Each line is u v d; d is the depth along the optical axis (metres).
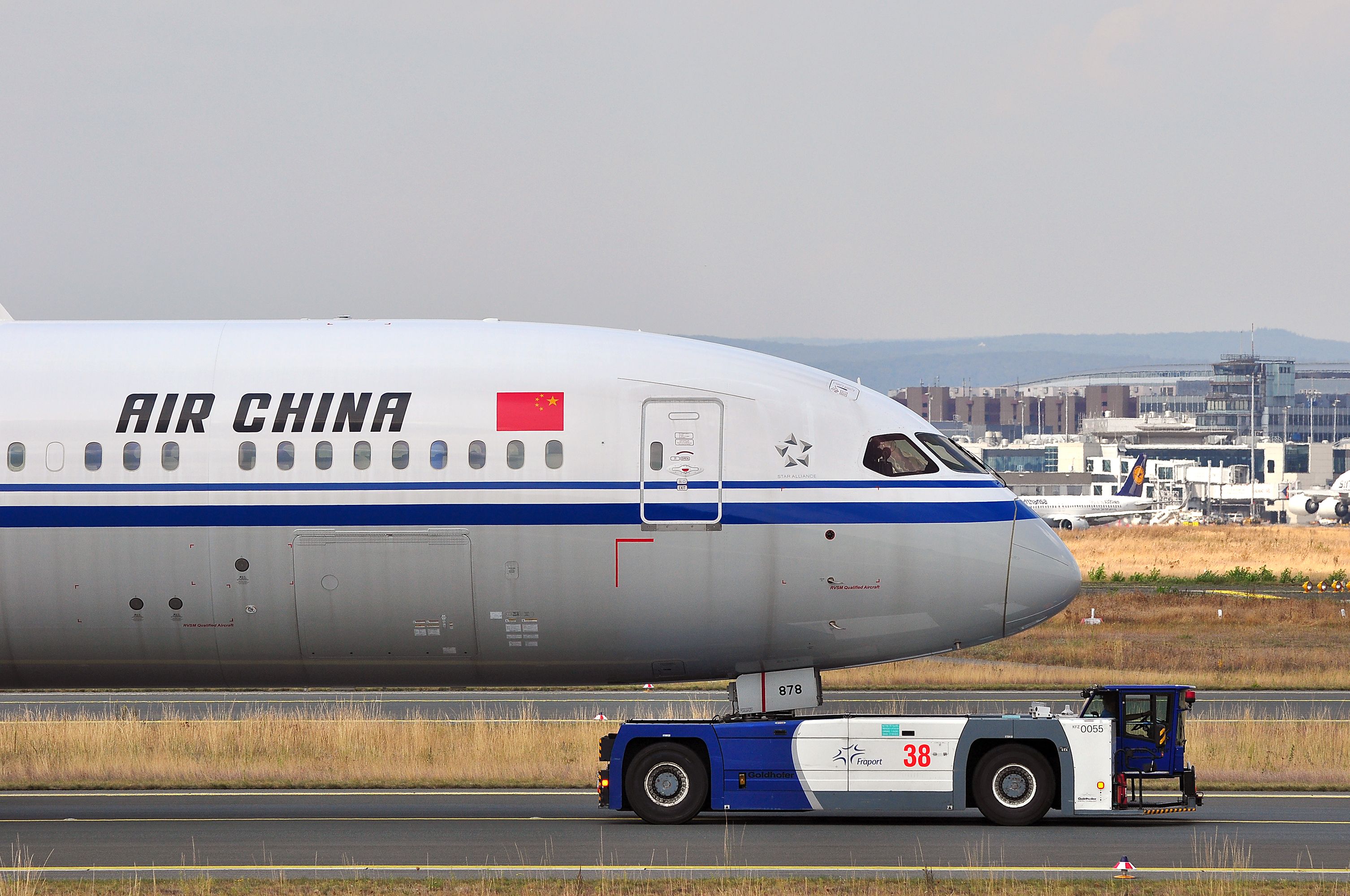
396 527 93.56
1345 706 151.88
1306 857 79.75
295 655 97.00
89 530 93.94
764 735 89.81
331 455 94.00
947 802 88.56
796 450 95.50
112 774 110.75
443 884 71.88
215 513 93.75
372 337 98.44
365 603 94.50
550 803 100.25
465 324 100.75
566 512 93.69
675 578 94.25
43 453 94.44
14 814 95.81
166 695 163.12
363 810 97.31
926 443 97.75
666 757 90.31
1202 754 116.25
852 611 95.88
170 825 90.94
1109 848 82.12
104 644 96.62
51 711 150.00
